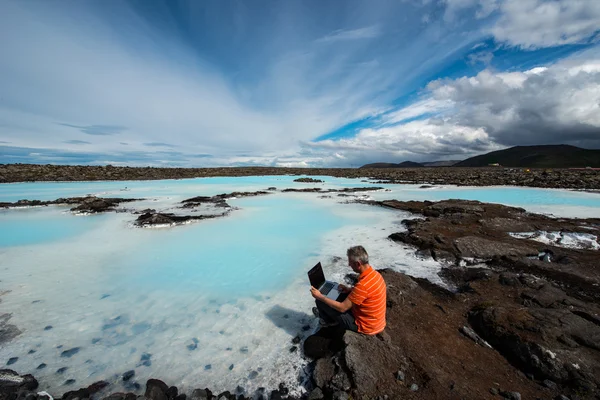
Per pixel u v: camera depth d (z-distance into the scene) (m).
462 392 2.77
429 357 3.25
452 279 5.62
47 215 11.91
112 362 3.39
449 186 23.95
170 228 9.95
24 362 3.38
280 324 4.16
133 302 4.86
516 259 6.28
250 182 29.67
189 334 3.95
